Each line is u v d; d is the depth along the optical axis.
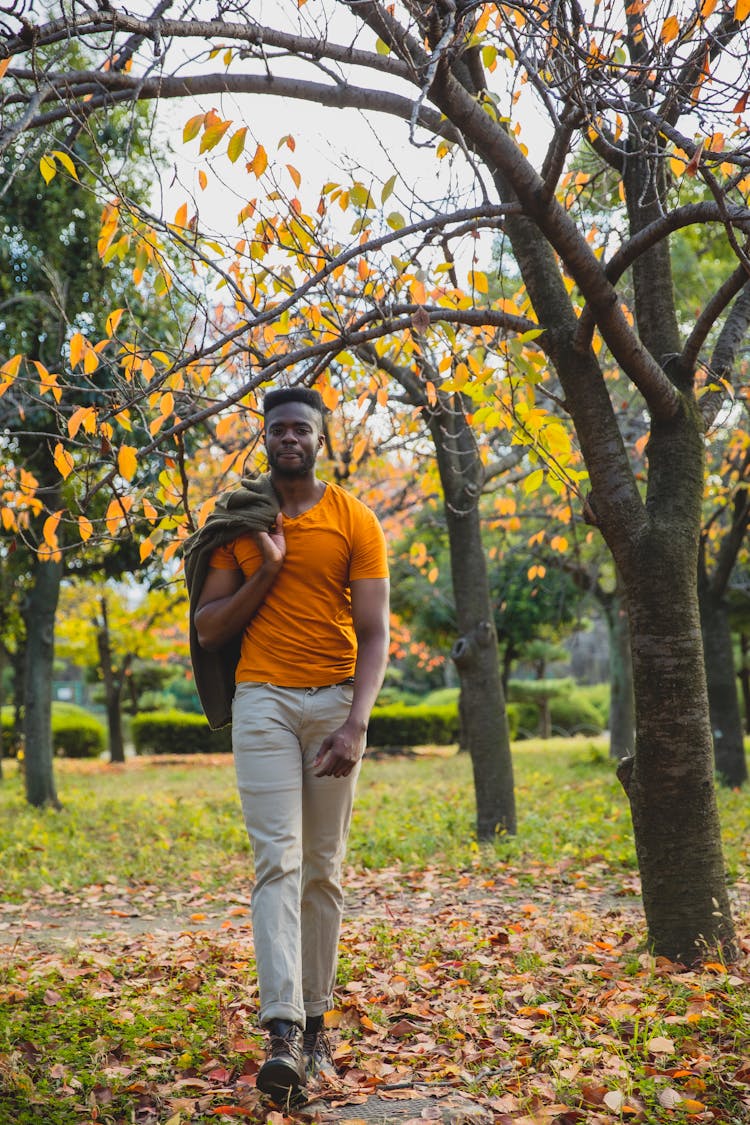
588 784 12.22
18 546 11.52
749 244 4.05
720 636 11.89
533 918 5.44
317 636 3.13
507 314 4.46
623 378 9.95
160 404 4.42
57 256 9.75
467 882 6.60
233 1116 2.91
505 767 8.28
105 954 5.05
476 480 8.24
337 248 4.82
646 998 3.70
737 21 3.66
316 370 4.64
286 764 3.04
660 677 4.27
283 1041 2.80
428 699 30.91
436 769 16.75
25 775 11.73
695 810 4.24
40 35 3.19
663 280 4.83
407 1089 3.14
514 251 4.66
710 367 4.86
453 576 8.41
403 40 3.76
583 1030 3.50
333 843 3.17
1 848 8.49
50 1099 3.05
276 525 3.13
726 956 4.19
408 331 5.06
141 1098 3.10
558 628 19.83
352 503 3.24
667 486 4.42
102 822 10.41
